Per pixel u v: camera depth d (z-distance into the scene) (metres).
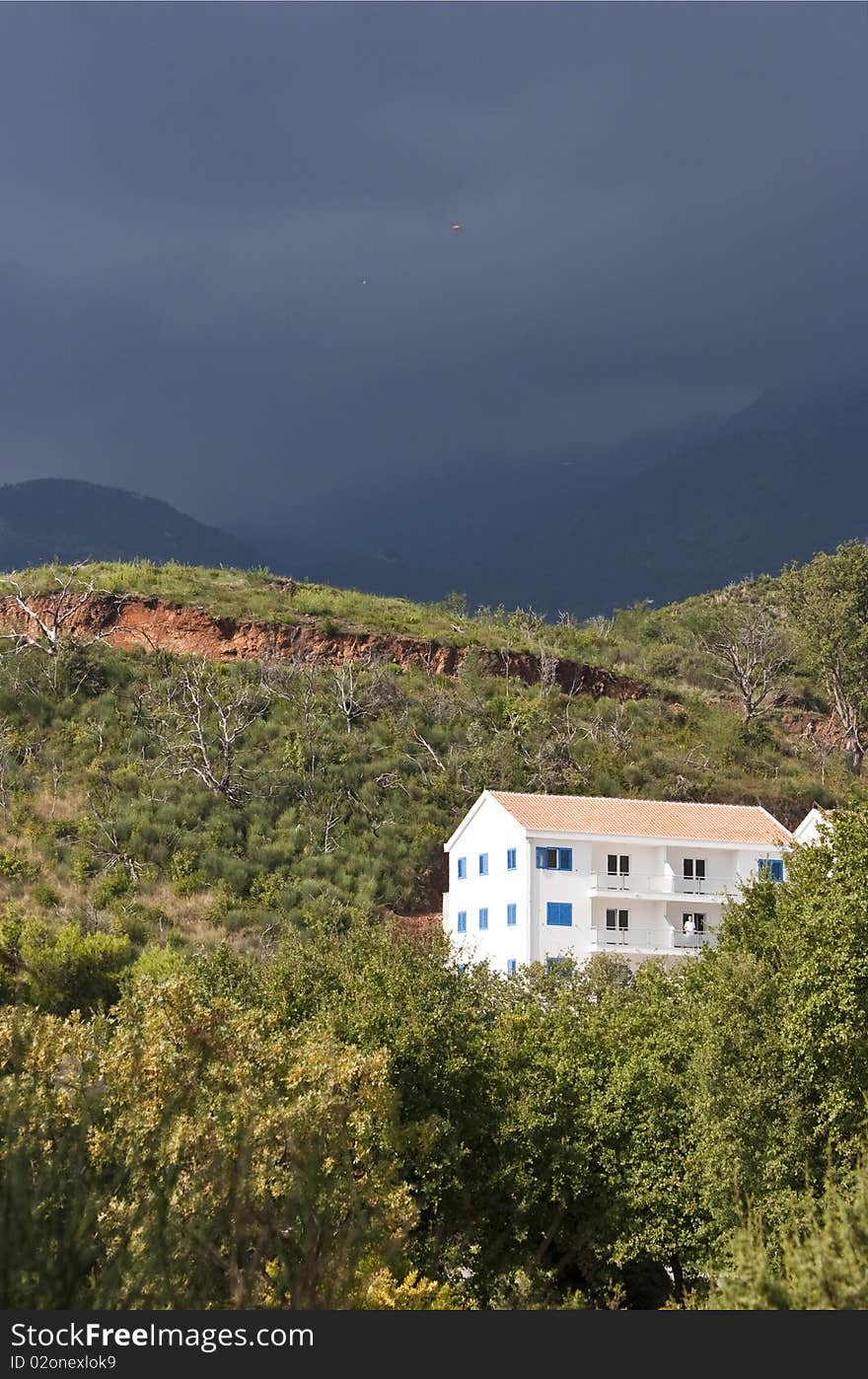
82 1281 17.17
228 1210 19.20
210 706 79.50
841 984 27.27
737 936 34.53
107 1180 18.77
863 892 28.03
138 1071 22.52
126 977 48.03
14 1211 16.45
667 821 62.62
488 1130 30.61
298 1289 19.88
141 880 62.22
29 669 80.31
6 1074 22.77
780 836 62.44
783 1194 25.91
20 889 59.38
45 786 69.31
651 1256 29.39
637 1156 30.62
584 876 59.69
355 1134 23.34
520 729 83.12
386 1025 31.47
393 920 64.06
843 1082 26.94
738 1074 28.03
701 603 145.62
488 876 61.81
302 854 67.00
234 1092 23.31
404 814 72.06
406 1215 22.64
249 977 38.56
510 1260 29.34
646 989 38.19
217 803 69.94
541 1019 35.00
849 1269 17.67
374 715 82.81
